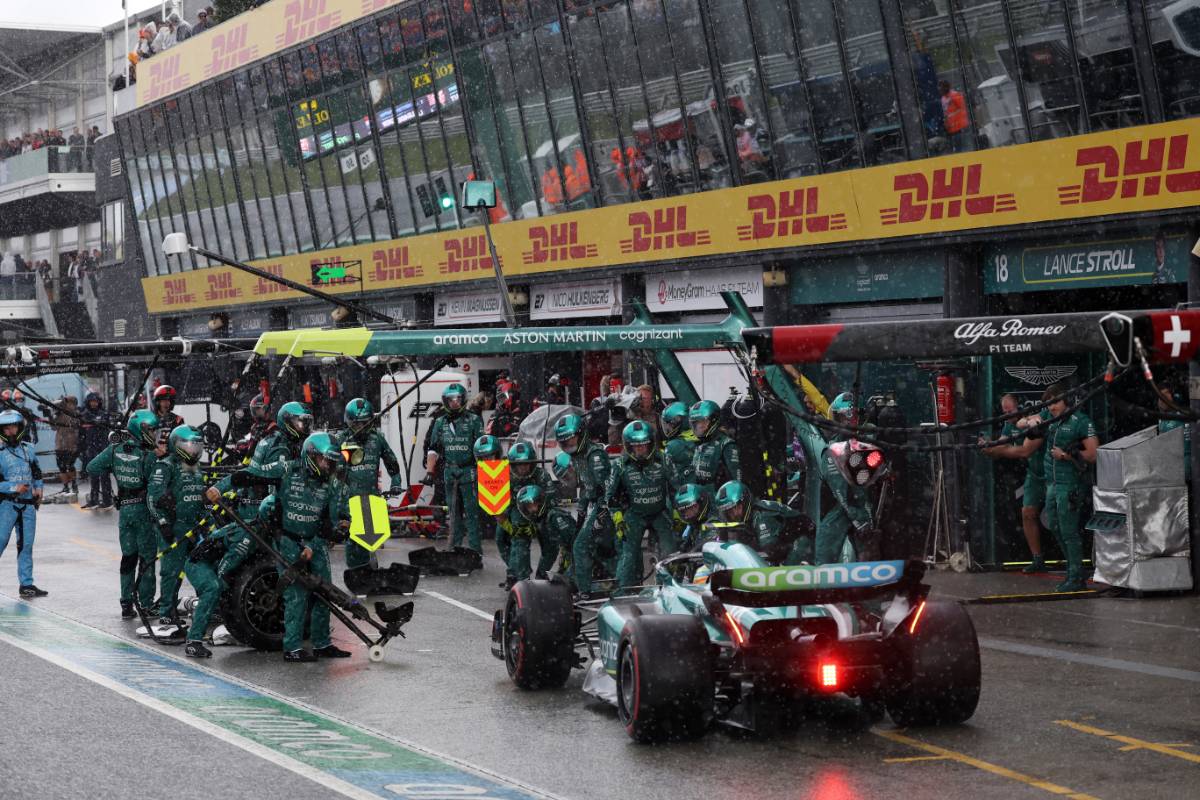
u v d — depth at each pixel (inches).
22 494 1286.9
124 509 1156.5
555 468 1178.6
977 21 1466.5
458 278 2415.1
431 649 1002.7
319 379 2615.7
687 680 682.2
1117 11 1339.8
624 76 1961.1
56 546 1705.2
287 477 961.5
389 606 1199.6
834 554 1087.0
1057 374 1408.7
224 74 2965.1
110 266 3799.2
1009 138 1459.2
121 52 4800.7
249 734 725.3
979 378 1412.4
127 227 3671.3
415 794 608.4
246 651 999.6
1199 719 749.3
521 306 2310.5
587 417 1718.8
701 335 1062.4
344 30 2532.0
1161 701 794.8
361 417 1317.7
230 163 3051.2
